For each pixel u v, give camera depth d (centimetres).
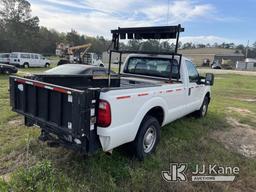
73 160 366
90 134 296
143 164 372
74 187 298
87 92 283
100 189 302
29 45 6134
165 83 457
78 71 932
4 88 1040
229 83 1959
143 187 314
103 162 362
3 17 5850
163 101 417
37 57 2762
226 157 424
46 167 308
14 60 2597
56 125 315
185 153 430
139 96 350
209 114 737
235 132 582
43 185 285
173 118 482
